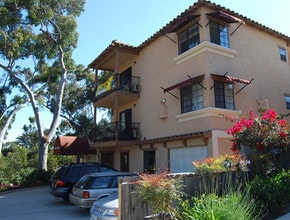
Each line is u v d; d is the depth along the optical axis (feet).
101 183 34.94
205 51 45.85
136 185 19.61
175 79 52.70
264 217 22.81
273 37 59.67
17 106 104.01
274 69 57.47
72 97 117.08
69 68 91.40
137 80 65.51
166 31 51.16
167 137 49.62
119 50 63.93
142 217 19.52
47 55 80.94
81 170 46.09
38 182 71.31
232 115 45.65
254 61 53.42
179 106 50.75
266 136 28.55
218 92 45.75
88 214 36.06
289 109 58.18
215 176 24.25
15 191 63.62
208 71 44.98
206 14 46.80
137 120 64.03
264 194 23.32
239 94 48.65
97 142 67.36
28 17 73.97
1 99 102.01
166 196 18.75
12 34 73.97
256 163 28.02
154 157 56.49
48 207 42.09
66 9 82.48
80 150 77.00
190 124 47.42
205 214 17.42
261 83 53.47
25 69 97.91
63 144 75.97
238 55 50.60
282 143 28.55
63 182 44.70
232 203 18.17
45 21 77.41
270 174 28.07
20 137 189.57
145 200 18.84
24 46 79.97
